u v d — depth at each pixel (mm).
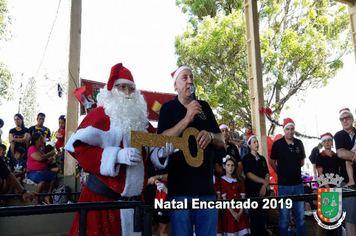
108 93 2471
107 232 2174
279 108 18422
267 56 16484
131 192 2273
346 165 4422
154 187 4320
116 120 2371
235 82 17188
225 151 5312
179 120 2664
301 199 2205
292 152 5094
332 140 5457
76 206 1568
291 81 18094
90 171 2258
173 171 2561
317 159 5527
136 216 1728
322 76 17594
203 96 16703
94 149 2232
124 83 2508
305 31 17453
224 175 4965
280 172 5102
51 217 5059
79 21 6773
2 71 15109
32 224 4953
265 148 8234
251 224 4906
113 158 2166
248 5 9328
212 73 17500
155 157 2480
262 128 8438
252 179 5148
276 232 5625
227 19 16219
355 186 4305
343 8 17891
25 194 3100
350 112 4457
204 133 2502
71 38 6617
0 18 15000
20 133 6453
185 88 2695
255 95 8711
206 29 16500
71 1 6762
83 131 2232
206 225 2529
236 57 16562
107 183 2238
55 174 5680
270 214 5664
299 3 18250
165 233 4137
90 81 6703
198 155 2436
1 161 2949
